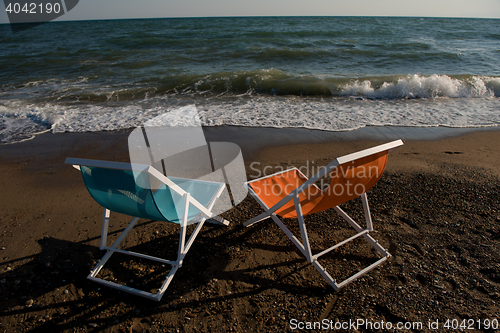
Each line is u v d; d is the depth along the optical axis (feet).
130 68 45.16
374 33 91.45
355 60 48.52
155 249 9.10
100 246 8.48
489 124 20.71
